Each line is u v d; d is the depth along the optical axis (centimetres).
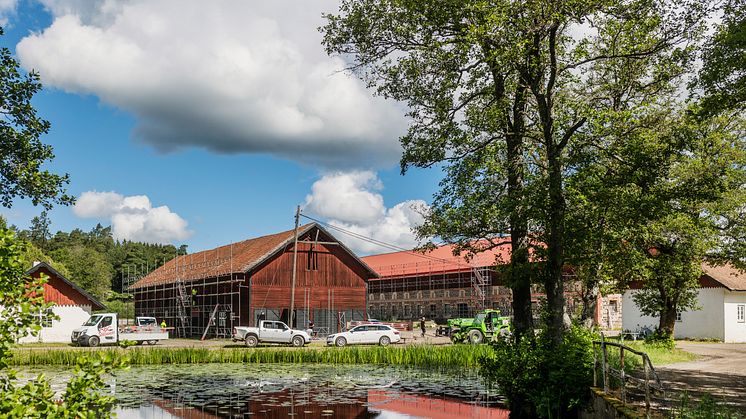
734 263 2908
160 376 2755
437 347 3431
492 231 2050
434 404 1983
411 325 5722
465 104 2102
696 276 3067
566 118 1894
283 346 4153
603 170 1816
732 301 4072
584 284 2730
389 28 2044
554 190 1658
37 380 589
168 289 6097
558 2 1631
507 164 2050
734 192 2794
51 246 15138
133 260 13938
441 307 6775
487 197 2052
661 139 1808
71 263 10938
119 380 2602
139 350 3356
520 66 1767
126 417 1747
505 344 1778
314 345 4275
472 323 4222
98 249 16825
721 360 2506
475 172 2083
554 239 1714
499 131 2077
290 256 5081
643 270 2872
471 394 2203
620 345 1256
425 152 2088
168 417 1752
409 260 7806
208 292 5369
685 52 1697
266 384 2477
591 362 1623
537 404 1617
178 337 5653
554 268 1728
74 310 4475
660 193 1694
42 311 627
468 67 1981
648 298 3297
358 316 5247
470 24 1752
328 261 5203
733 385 1686
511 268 1798
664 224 2627
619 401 1257
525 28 1659
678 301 3197
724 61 1501
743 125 2808
